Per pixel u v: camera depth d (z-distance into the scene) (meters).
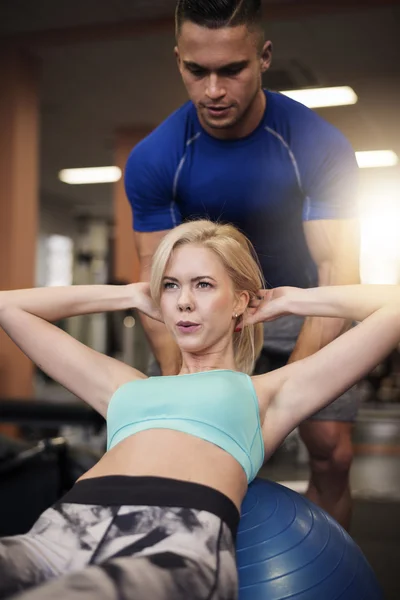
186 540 1.41
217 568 1.38
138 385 1.77
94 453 3.06
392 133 8.69
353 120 8.25
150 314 1.98
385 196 11.85
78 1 5.68
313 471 2.60
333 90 7.36
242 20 1.96
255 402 1.75
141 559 1.29
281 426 1.80
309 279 2.50
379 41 6.22
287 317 2.56
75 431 6.61
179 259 1.84
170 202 2.37
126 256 8.65
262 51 2.08
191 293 1.83
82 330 11.41
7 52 6.39
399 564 3.15
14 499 2.89
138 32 6.04
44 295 1.97
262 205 2.29
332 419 2.46
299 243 2.41
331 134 2.24
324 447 2.50
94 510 1.50
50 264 13.47
